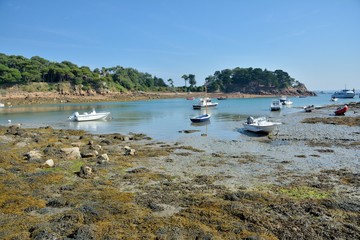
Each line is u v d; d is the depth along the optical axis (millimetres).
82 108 93812
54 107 99875
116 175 18062
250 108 84438
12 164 19672
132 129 42094
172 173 18609
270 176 17641
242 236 9789
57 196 14141
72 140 31688
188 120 53375
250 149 26328
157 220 11062
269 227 10461
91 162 21125
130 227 10523
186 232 10031
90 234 9828
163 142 30891
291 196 14008
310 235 9969
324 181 16406
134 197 13961
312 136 32250
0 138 31531
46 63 182875
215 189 15266
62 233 10148
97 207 12281
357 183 15906
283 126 40688
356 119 45094
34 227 10500
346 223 10891
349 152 24078
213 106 88938
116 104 117812
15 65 154500
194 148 27109
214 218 11188
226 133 36438
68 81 157125
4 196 13867
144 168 19562
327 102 113125
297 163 20812
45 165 19297
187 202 13258
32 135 33594
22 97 132125
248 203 12891
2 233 10156
